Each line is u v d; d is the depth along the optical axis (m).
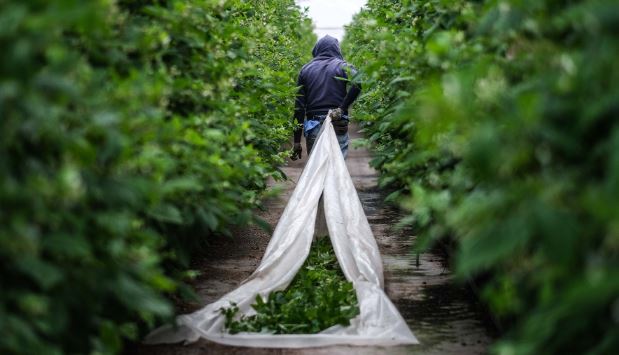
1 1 2.23
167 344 4.41
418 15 5.48
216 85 4.72
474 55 3.66
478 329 4.74
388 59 5.18
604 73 2.29
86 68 2.75
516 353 2.33
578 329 2.28
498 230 2.24
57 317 2.55
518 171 2.59
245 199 5.04
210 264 6.45
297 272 5.84
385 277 6.04
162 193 3.13
